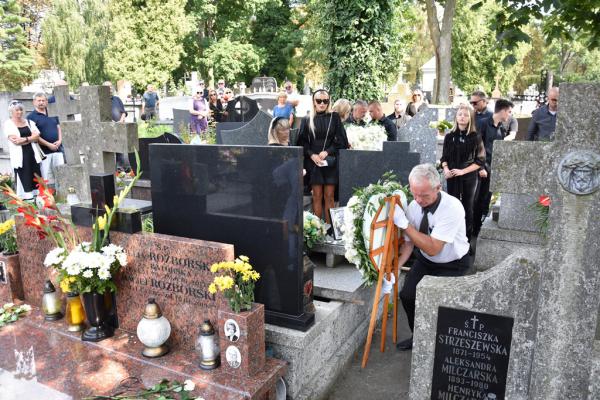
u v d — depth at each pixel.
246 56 31.55
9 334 3.61
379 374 3.83
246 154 3.32
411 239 3.73
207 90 17.45
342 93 12.09
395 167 5.42
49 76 35.59
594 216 2.29
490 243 5.66
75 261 3.29
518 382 2.68
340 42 11.80
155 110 17.73
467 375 2.79
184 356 3.24
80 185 5.43
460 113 5.96
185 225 3.71
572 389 2.50
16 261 4.13
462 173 5.98
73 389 2.89
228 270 3.03
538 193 2.40
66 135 5.11
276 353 3.27
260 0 31.44
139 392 2.83
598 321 2.60
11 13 28.66
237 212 3.44
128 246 3.46
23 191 7.50
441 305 2.77
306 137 6.02
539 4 5.13
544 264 2.44
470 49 35.66
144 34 27.41
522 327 2.61
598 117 2.22
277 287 3.38
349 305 4.05
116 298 3.61
